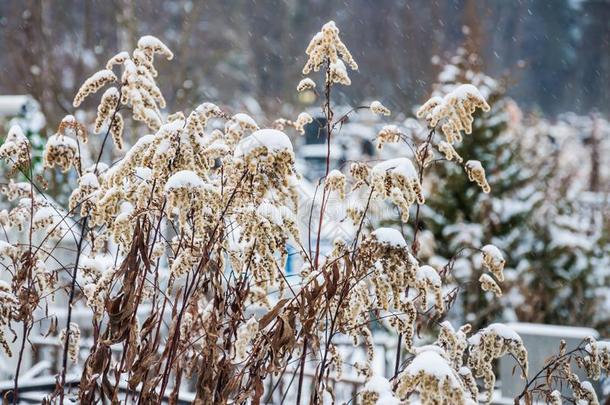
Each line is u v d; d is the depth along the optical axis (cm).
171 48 2139
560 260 1141
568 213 1285
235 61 2964
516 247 1131
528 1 3366
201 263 360
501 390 710
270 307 416
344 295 360
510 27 3008
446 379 301
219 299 374
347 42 2873
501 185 1135
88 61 1883
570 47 4356
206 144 405
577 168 1862
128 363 374
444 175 1121
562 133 2345
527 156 1380
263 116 2294
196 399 360
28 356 778
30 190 450
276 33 3089
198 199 344
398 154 1174
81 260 469
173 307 375
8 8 1852
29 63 1495
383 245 352
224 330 388
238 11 2905
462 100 405
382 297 358
